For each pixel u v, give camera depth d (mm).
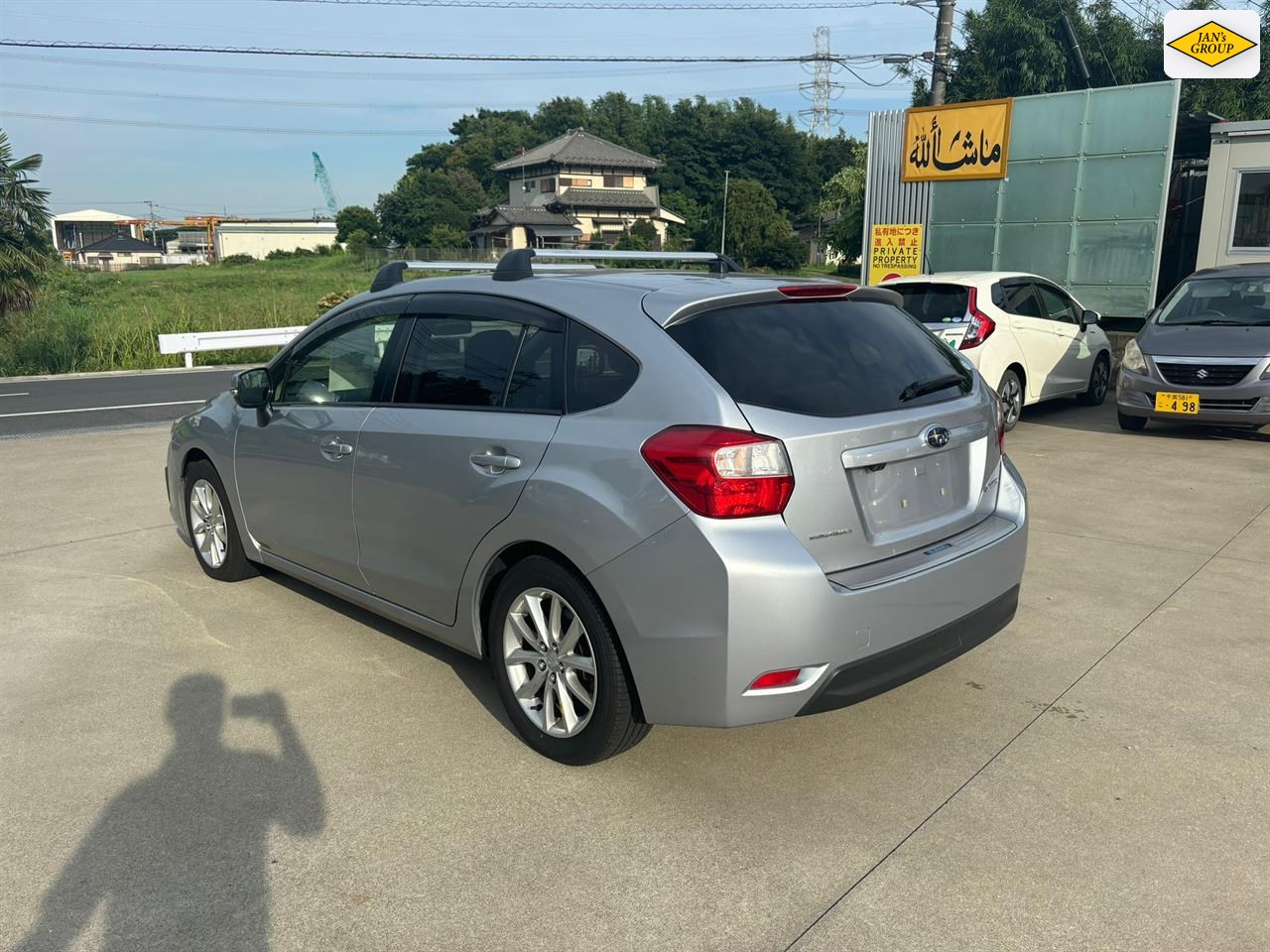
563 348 3203
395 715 3602
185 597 4910
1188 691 3725
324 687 3844
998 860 2678
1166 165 13234
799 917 2451
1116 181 13750
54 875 2650
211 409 5031
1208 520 6105
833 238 43531
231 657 4141
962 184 15359
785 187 106438
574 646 3102
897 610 2863
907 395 3129
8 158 20625
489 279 3648
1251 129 12242
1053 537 5781
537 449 3104
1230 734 3385
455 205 97000
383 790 3076
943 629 3041
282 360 4484
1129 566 5230
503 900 2533
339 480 3955
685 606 2725
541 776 3158
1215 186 12664
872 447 2898
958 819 2881
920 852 2721
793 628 2676
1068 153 14148
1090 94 13766
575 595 3006
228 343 19047
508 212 85625
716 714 2758
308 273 70812
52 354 17969
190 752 3328
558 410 3137
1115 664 3979
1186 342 8734
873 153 16578
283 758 3287
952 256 15703
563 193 89312
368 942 2381
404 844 2787
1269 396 8172
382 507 3748
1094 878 2592
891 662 2900
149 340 19203
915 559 3004
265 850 2762
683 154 107125
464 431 3369
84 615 4660
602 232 87500
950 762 3223
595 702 3033
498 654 3359
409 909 2502
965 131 14820
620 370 3004
